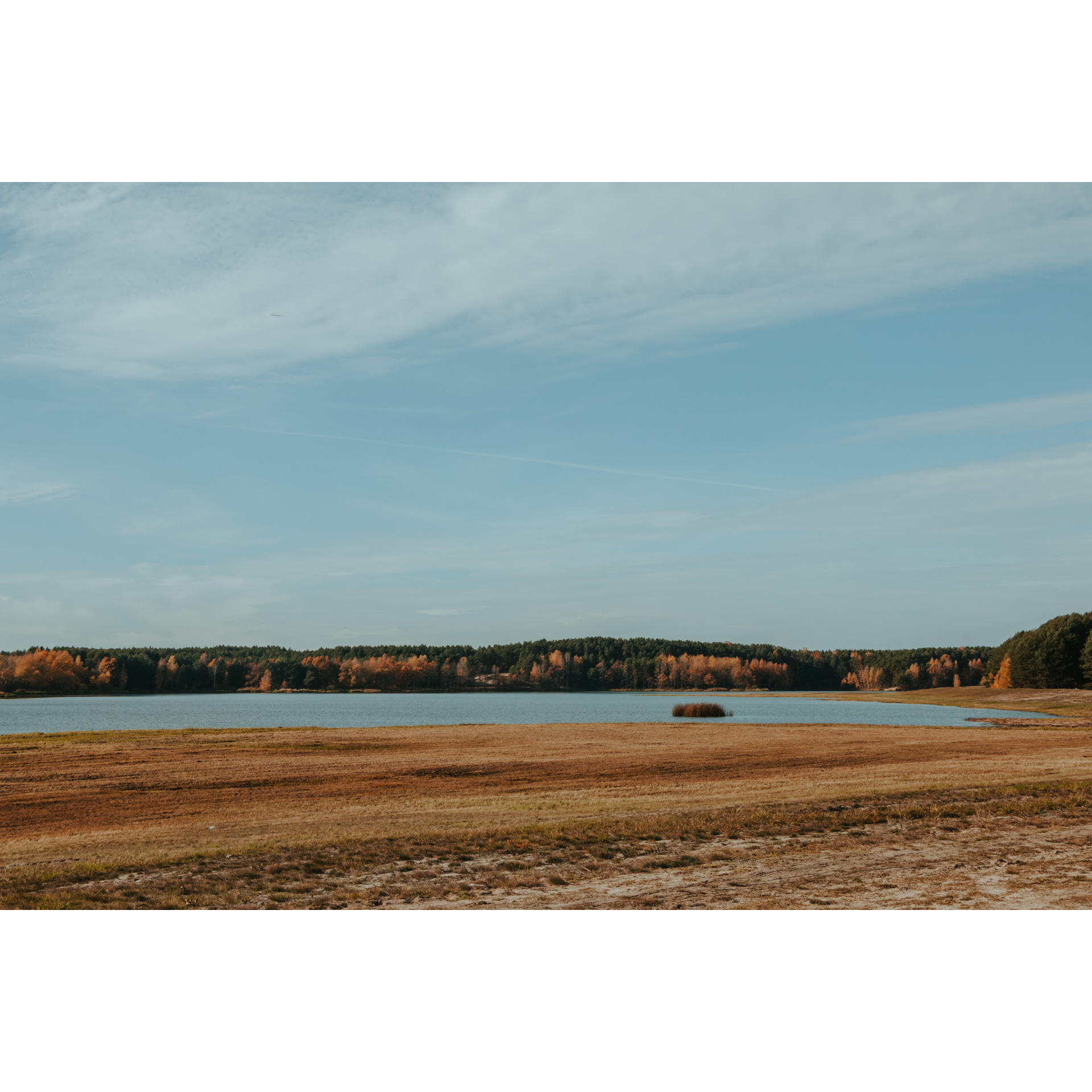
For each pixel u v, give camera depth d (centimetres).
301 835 1691
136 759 3428
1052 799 1925
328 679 19975
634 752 3866
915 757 3641
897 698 11806
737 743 4381
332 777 2909
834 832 1619
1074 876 1248
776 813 1828
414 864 1412
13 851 1603
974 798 1977
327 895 1237
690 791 2425
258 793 2545
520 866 1391
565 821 1808
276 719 7975
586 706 10681
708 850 1480
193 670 19500
